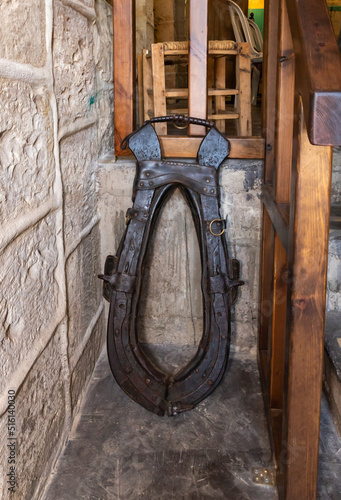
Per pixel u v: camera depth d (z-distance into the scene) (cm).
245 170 153
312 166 84
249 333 170
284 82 116
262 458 124
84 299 145
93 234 154
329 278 146
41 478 111
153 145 144
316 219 86
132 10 146
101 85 154
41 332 107
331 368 134
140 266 141
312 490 98
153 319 167
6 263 88
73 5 123
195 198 143
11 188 89
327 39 78
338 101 70
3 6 84
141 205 142
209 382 140
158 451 127
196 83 147
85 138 141
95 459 123
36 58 100
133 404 146
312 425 95
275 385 129
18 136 92
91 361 155
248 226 159
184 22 158
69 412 132
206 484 116
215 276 140
